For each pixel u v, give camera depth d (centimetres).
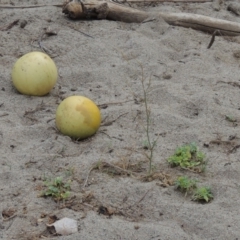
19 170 620
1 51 886
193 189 601
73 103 677
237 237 540
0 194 584
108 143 671
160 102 771
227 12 1104
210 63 887
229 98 785
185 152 646
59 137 676
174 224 553
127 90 796
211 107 752
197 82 826
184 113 748
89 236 530
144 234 537
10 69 832
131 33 951
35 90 762
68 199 580
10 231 539
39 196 583
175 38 953
